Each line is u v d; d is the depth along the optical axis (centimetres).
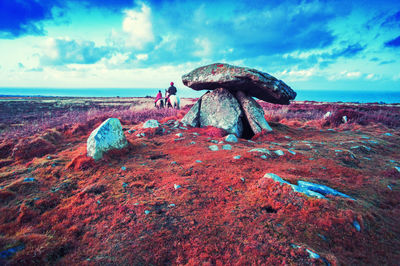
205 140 877
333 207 369
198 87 1186
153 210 387
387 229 346
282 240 311
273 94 1062
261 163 614
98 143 627
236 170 557
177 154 711
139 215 373
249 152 679
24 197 435
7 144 757
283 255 283
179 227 343
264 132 1020
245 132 1127
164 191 457
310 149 787
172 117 1301
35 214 381
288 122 1442
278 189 429
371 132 1140
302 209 373
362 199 430
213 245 307
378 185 497
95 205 406
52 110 2056
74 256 290
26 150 717
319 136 1033
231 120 1060
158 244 308
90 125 1180
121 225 350
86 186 487
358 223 345
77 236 332
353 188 477
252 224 350
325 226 338
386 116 1608
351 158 691
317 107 2411
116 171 566
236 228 342
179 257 285
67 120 1309
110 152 660
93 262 278
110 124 693
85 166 579
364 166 645
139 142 811
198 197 433
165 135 938
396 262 281
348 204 389
